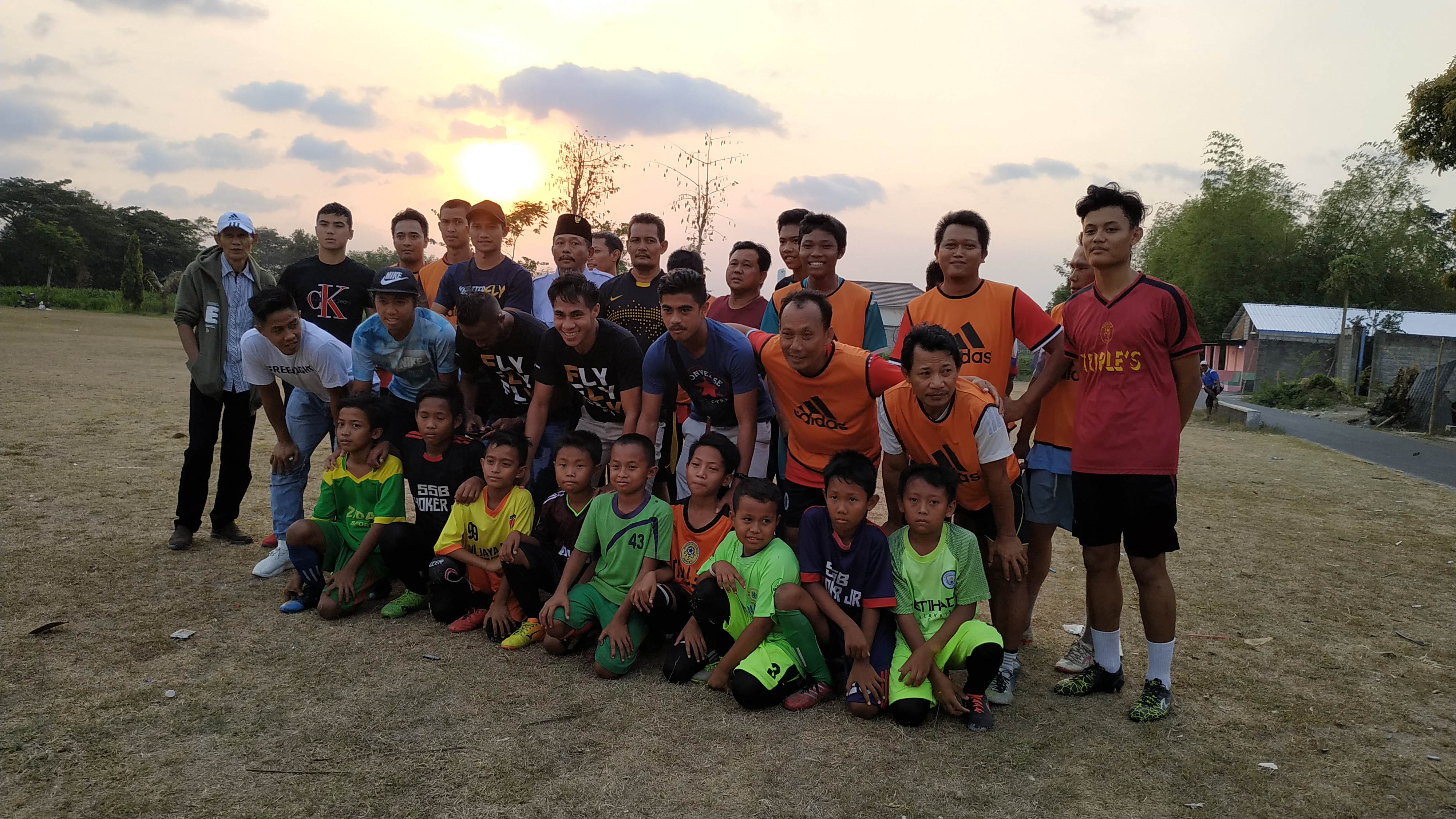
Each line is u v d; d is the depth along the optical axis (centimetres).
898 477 399
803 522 378
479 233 582
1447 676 411
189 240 8100
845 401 404
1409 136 1570
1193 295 4025
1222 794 298
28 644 389
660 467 491
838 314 498
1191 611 510
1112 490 361
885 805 283
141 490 690
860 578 363
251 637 412
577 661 404
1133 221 358
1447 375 1742
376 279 481
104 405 1175
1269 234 3916
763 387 466
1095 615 381
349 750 307
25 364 1658
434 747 311
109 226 7456
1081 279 451
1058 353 405
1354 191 4028
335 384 505
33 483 689
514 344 475
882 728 343
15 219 6869
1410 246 3941
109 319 3947
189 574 498
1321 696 385
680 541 411
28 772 285
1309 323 3344
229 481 562
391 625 440
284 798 276
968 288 430
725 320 588
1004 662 377
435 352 502
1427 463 1262
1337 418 2228
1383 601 538
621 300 566
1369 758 326
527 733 326
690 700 363
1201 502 882
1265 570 607
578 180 1427
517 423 504
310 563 445
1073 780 304
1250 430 1780
